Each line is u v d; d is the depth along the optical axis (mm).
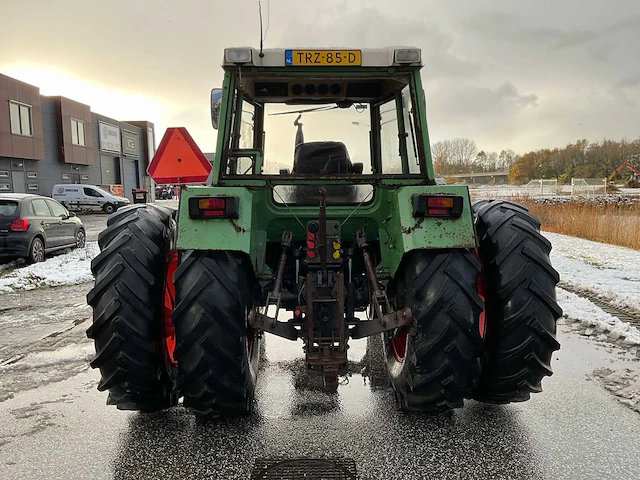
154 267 3117
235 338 2852
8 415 3504
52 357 4715
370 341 5215
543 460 2861
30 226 10391
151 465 2852
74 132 35531
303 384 4027
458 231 2891
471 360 2889
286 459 2893
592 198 19000
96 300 3031
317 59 3400
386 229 3471
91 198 28188
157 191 47312
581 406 3545
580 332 5305
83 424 3359
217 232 2857
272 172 4227
